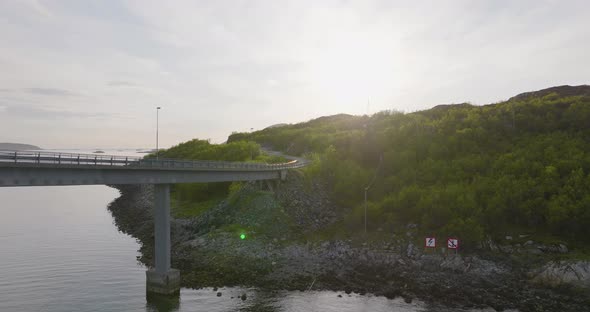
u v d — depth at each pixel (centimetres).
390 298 4084
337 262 5197
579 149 6544
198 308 3784
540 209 5325
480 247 5119
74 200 11888
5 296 3988
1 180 2983
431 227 5628
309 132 14900
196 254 5478
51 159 3312
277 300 4012
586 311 3750
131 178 4088
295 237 6050
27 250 5788
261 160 9988
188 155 13162
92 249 5903
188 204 8912
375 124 11256
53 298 3966
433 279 4594
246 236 5941
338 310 3775
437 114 11800
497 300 4003
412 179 7038
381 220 6081
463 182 6450
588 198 5053
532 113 8838
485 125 8475
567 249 4788
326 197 7469
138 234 6944
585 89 12388
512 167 6384
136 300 3962
